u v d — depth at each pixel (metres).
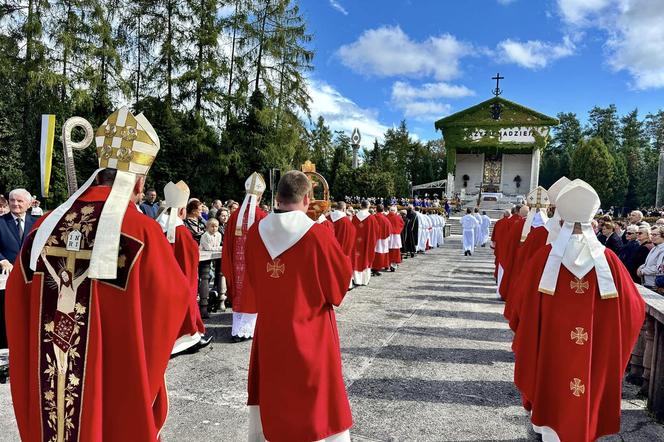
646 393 4.27
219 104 28.25
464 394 4.24
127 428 2.06
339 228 8.88
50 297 2.12
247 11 29.58
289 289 2.70
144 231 2.14
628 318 2.99
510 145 43.94
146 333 2.12
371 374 4.68
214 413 3.72
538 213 6.72
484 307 7.96
